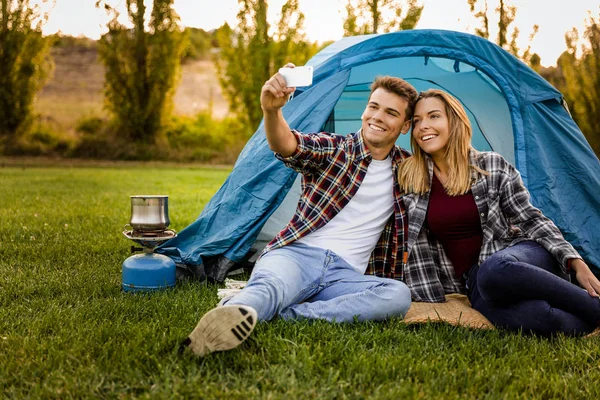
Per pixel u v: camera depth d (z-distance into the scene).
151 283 3.35
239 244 3.63
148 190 10.29
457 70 4.02
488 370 2.23
